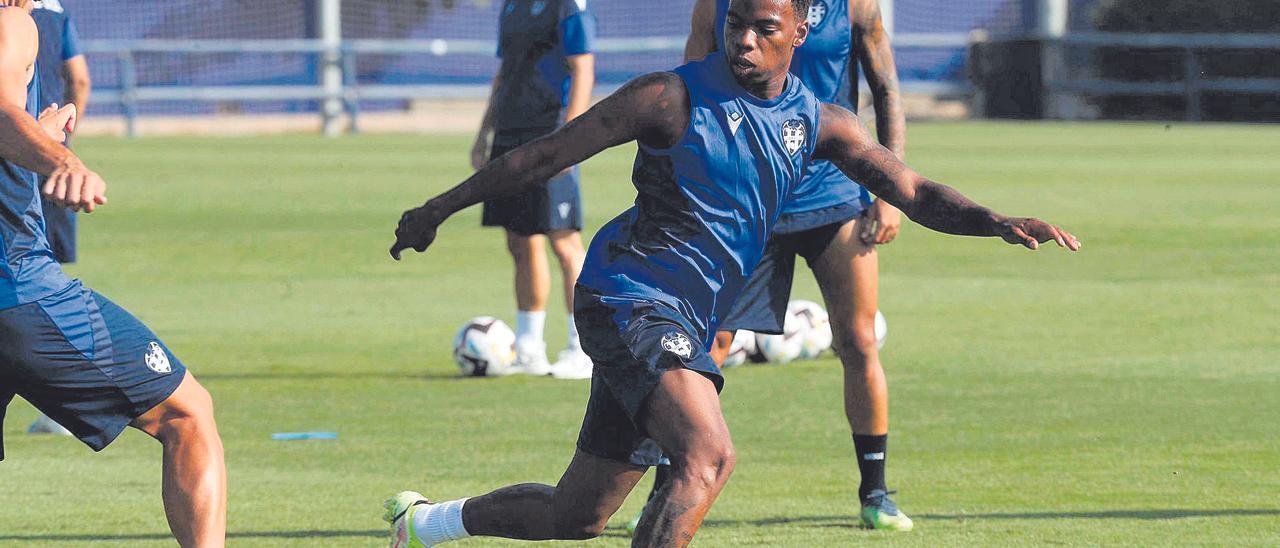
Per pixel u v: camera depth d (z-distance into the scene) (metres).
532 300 23.11
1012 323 26.92
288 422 19.38
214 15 96.75
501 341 22.89
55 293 10.98
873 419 14.42
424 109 98.75
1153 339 25.17
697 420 10.01
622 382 10.30
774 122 10.45
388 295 30.59
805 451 17.77
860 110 16.47
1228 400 20.34
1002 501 15.29
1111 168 59.34
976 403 20.30
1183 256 35.62
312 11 95.69
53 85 19.36
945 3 110.38
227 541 13.88
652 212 10.64
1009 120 97.38
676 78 10.43
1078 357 23.61
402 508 12.24
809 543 13.80
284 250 37.06
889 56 14.98
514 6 22.97
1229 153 67.50
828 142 10.95
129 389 11.21
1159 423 18.95
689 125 10.32
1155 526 14.23
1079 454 17.33
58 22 19.50
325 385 21.91
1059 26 99.38
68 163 9.77
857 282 14.56
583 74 22.83
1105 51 98.31
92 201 9.65
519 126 22.97
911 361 23.38
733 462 10.02
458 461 17.17
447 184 53.78
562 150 10.41
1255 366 22.78
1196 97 95.12
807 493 15.77
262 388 21.66
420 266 34.66
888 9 101.31
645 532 9.86
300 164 62.69
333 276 33.09
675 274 10.55
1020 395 20.80
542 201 22.38
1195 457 17.14
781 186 10.59
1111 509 14.88
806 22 10.54
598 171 59.44
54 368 10.95
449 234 40.47
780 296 14.74
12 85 10.32
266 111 97.38
